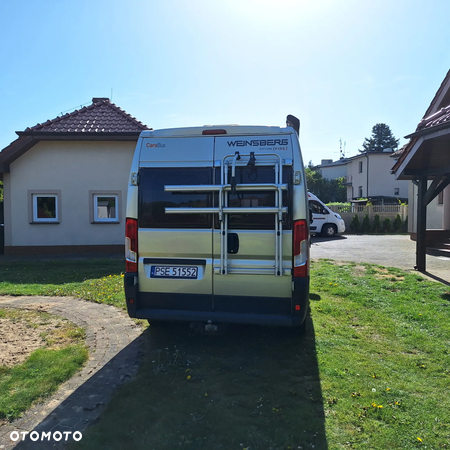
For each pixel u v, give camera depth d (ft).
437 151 26.63
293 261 13.65
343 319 19.07
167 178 14.55
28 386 12.39
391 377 12.99
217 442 9.66
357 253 42.57
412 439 9.74
